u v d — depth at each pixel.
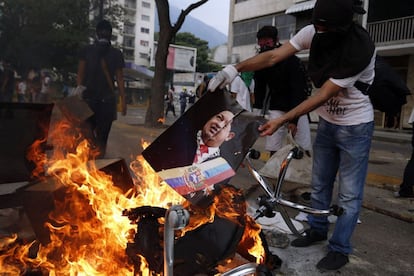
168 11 11.02
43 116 2.32
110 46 3.31
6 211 2.45
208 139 1.86
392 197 4.97
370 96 2.77
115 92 3.38
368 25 17.50
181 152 1.78
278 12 23.19
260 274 1.63
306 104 2.26
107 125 3.28
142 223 1.94
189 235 1.94
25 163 2.29
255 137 2.00
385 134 15.56
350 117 2.72
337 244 2.79
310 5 19.95
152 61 11.62
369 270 2.78
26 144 2.28
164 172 1.72
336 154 3.01
